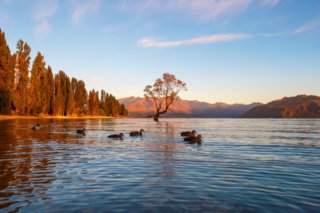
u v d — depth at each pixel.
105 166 13.38
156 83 99.50
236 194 8.80
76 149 19.83
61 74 116.50
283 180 10.70
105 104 168.00
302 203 7.95
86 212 7.22
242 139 28.73
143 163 14.20
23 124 52.81
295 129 49.34
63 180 10.56
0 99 78.00
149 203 7.91
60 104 110.62
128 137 30.52
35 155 16.84
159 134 35.09
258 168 12.98
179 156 16.69
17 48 85.88
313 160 15.41
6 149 19.48
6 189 9.30
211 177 11.12
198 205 7.74
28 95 89.19
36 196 8.55
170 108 102.19
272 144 23.83
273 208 7.54
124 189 9.33
